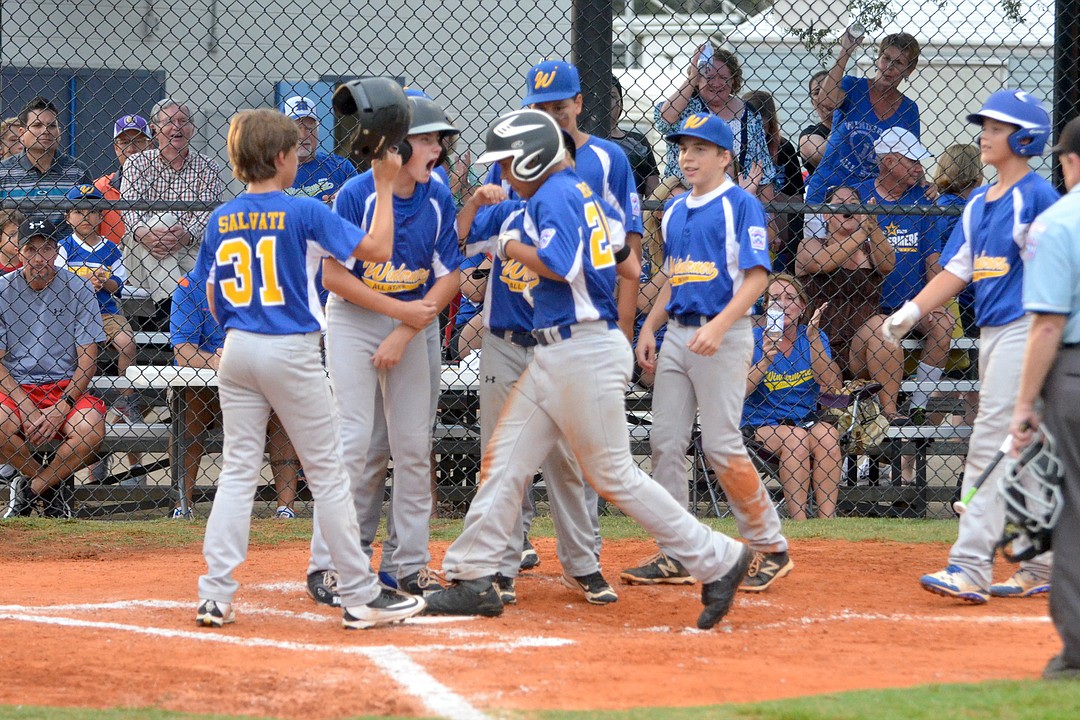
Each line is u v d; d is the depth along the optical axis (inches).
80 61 1305.4
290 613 644.7
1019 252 658.8
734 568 606.2
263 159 584.7
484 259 962.7
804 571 788.6
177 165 1064.8
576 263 574.9
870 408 1034.1
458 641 573.9
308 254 585.0
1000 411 666.2
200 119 1307.8
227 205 594.2
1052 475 482.6
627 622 631.2
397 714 445.4
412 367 657.0
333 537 593.0
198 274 607.2
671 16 1381.6
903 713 424.2
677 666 523.5
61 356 1016.2
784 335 995.9
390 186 595.8
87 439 995.3
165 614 637.3
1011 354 660.7
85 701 459.8
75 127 1302.9
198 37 1288.1
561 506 671.1
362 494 692.7
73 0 1245.1
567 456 659.4
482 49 1262.3
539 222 584.1
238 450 605.0
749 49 1318.9
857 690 466.3
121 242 1082.7
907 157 1061.8
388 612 601.6
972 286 1091.9
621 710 439.2
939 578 675.4
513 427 617.9
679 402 711.1
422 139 625.3
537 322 602.5
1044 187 663.8
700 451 1029.8
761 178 1052.5
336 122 1085.8
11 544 880.3
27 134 1077.8
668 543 601.9
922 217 1069.1
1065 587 481.1
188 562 820.0
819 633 602.9
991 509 673.0
